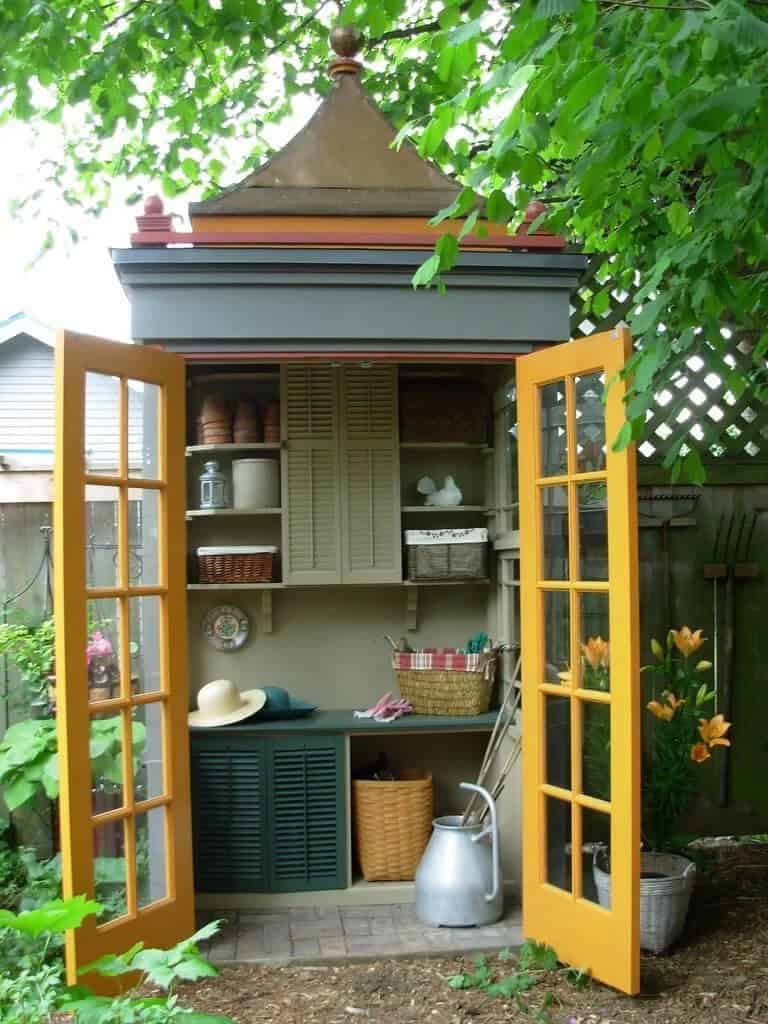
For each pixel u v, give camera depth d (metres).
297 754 4.18
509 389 4.24
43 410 7.86
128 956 2.04
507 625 4.38
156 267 3.65
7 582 4.78
